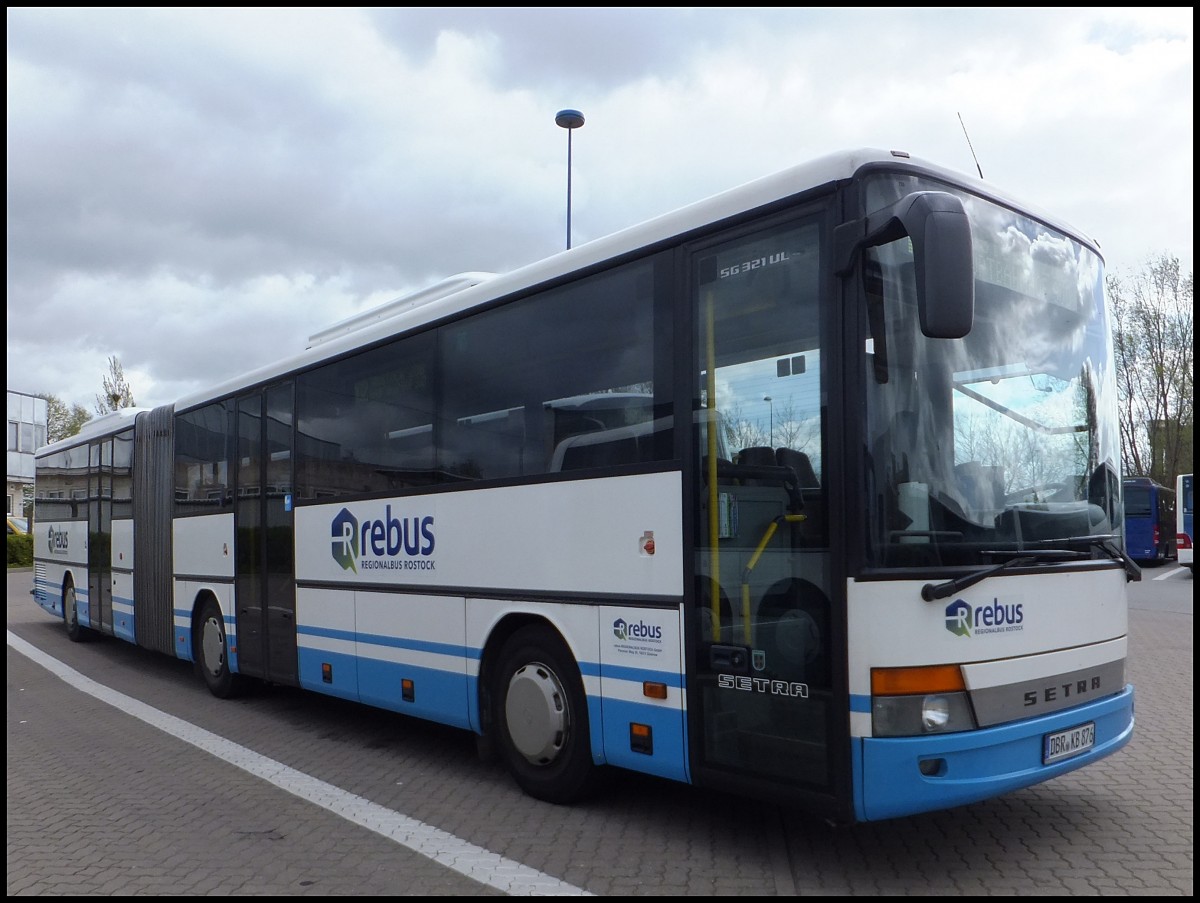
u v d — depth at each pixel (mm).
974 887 4617
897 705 4387
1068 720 4930
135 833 5867
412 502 7320
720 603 5012
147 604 12336
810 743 4566
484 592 6559
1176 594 21484
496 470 6543
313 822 5961
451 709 6855
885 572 4426
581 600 5785
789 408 4777
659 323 5488
